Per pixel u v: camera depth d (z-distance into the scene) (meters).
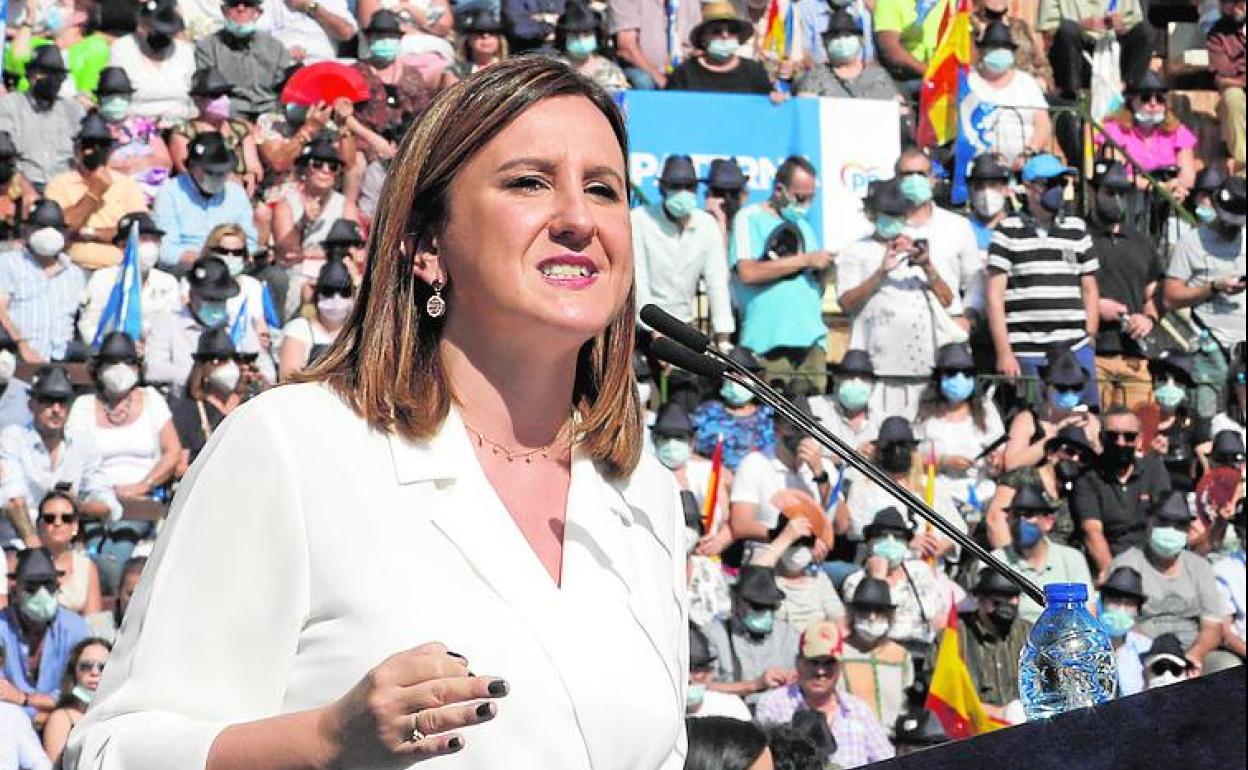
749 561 25.28
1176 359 29.52
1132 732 4.19
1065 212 30.38
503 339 6.70
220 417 24.64
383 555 6.30
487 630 6.30
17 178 25.91
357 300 6.77
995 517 26.55
